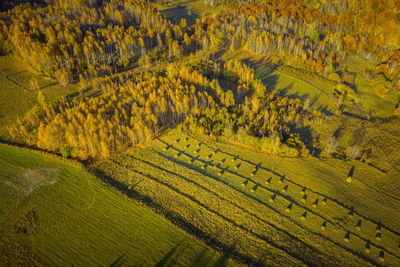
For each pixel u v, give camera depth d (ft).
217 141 275.39
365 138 294.25
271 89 368.48
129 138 265.13
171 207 201.05
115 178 224.53
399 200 223.10
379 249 181.37
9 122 283.79
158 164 242.37
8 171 222.28
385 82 381.60
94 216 190.60
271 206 206.90
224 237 182.09
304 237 185.26
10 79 360.28
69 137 239.50
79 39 425.69
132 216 191.93
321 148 277.44
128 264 163.73
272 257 169.99
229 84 373.81
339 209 210.18
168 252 171.22
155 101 296.92
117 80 374.22
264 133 277.44
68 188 210.59
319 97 358.64
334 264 169.48
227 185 223.30
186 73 348.38
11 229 178.81
